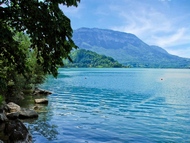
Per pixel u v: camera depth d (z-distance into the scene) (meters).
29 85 39.50
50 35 10.45
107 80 85.62
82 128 18.92
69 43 11.09
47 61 11.62
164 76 122.06
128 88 56.75
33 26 10.16
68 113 25.09
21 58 11.27
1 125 16.44
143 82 77.19
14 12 9.87
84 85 63.69
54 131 17.67
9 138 13.64
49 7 10.55
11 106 22.67
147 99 38.62
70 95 41.88
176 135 17.72
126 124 20.86
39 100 30.86
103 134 17.41
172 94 45.56
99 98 38.94
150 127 20.00
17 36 27.34
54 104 30.98
